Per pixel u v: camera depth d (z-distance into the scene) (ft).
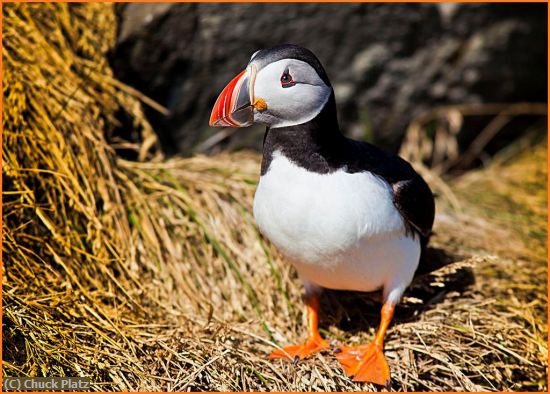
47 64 15.37
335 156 12.14
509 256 16.46
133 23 17.01
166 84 17.81
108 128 16.29
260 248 15.17
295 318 14.55
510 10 19.69
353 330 14.38
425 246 14.37
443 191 18.90
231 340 13.44
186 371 12.37
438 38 19.65
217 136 18.67
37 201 14.34
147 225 14.90
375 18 18.95
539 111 21.35
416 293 14.93
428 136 20.75
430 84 20.04
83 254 14.15
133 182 15.65
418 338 13.60
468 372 13.44
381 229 12.20
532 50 20.36
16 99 14.34
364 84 19.62
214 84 18.22
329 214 11.94
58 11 16.22
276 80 11.67
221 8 17.63
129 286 14.12
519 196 19.20
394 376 12.91
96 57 16.51
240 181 16.46
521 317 14.75
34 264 13.42
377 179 12.34
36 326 12.29
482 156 21.57
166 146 18.30
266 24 18.16
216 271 14.93
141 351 12.66
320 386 12.64
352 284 13.15
